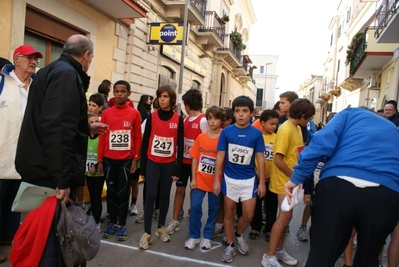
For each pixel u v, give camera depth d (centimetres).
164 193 364
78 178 217
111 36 884
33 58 325
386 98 1265
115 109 376
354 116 221
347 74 2058
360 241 196
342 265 336
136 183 454
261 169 334
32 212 195
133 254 327
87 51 230
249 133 331
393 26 961
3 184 309
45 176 197
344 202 191
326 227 196
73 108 200
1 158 299
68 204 215
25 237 192
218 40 1580
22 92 323
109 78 890
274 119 403
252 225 405
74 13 734
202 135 361
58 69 203
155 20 1119
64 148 192
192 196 359
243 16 2762
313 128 468
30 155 197
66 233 192
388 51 1213
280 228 310
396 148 200
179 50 1315
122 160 366
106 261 307
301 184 233
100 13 830
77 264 201
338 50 2831
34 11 644
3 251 314
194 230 355
